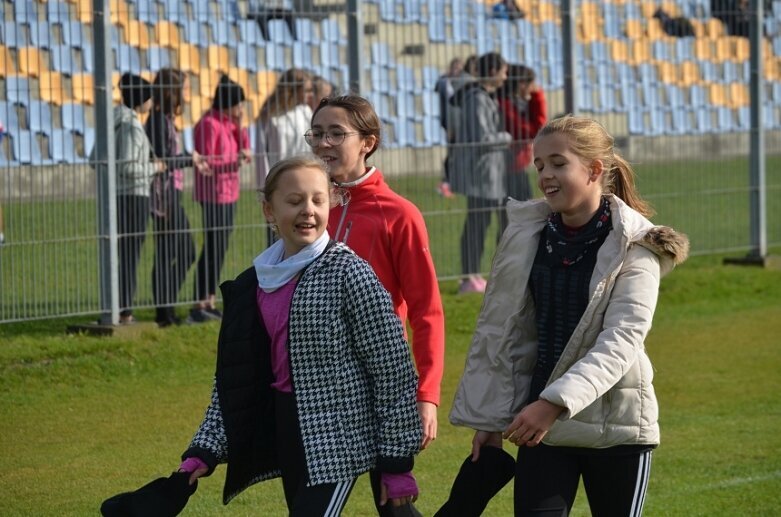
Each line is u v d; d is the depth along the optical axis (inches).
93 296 591.8
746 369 587.5
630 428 259.8
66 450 441.4
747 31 833.5
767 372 581.3
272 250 266.4
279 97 632.4
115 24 597.9
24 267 571.5
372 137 302.0
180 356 572.4
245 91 636.7
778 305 753.6
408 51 693.9
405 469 256.5
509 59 735.1
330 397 254.7
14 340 566.9
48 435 460.1
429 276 294.0
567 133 261.9
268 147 632.4
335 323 253.9
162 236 600.7
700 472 418.6
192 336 592.1
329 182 265.3
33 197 573.6
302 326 253.9
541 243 270.8
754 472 418.0
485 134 702.5
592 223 263.6
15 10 565.6
